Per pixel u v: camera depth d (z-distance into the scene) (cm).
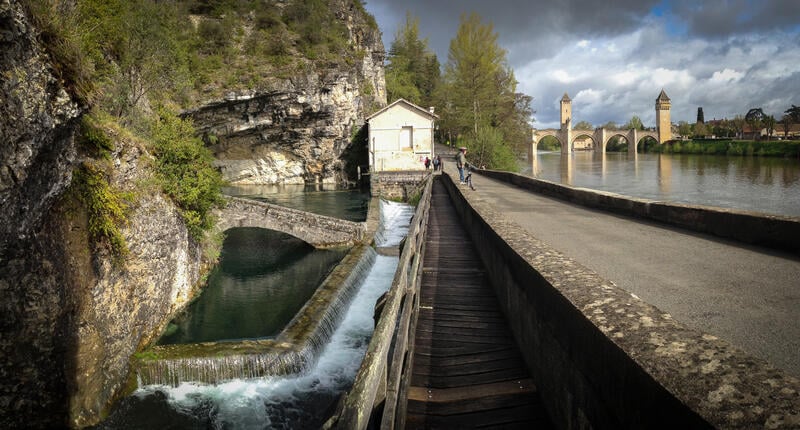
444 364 526
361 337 1116
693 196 3494
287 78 4234
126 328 945
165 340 1098
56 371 752
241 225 1986
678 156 9288
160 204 1175
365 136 5228
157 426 791
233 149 4878
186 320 1231
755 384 181
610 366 245
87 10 1294
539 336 425
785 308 412
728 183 4262
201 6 4688
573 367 314
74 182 823
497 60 5731
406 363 469
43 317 734
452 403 442
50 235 754
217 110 4106
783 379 183
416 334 612
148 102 1978
